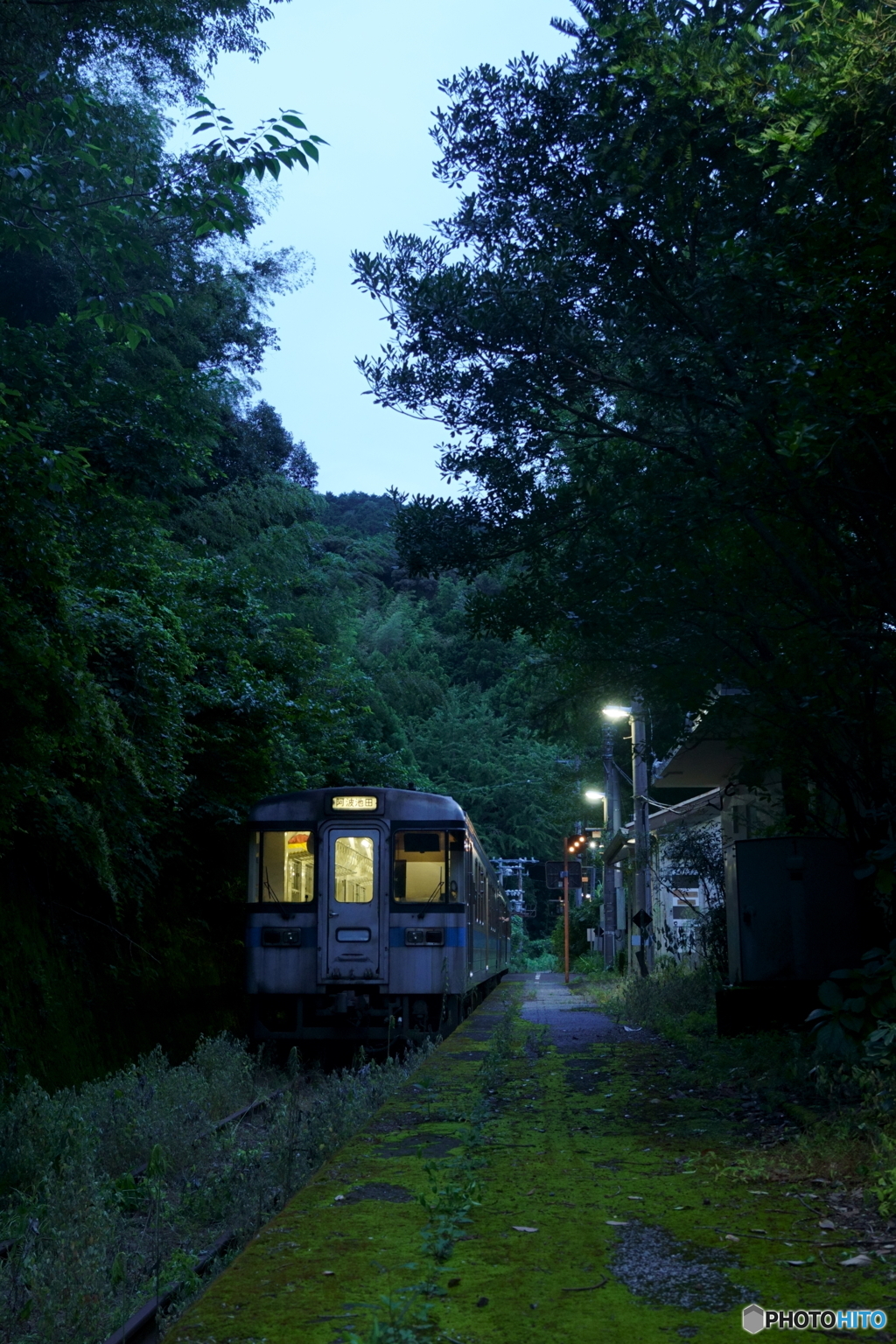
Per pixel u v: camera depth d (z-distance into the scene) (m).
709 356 7.27
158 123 16.91
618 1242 3.96
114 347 9.98
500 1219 4.31
